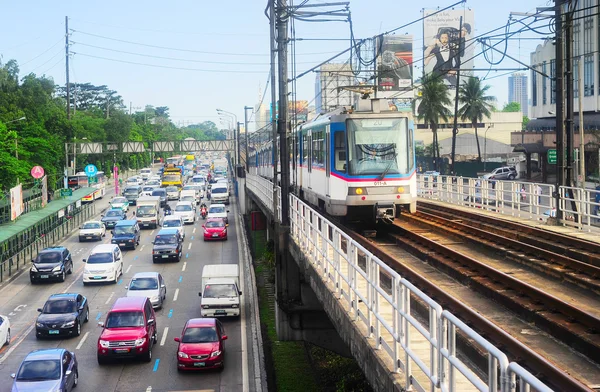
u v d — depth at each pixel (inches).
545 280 603.8
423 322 467.5
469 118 3043.8
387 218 887.7
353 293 487.8
